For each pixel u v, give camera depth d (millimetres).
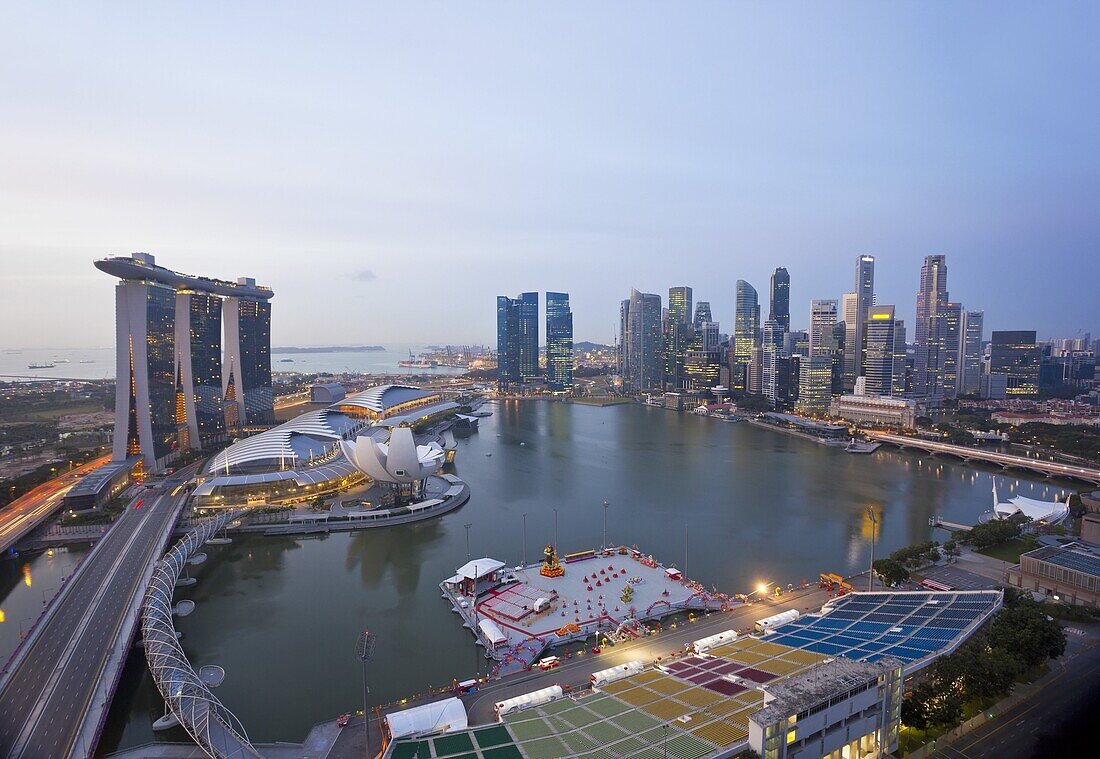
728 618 158500
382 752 104188
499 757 91000
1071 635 140250
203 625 160625
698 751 87062
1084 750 98250
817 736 90750
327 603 174250
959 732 105062
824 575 181250
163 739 114188
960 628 130125
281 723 118250
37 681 124438
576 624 154500
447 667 139250
